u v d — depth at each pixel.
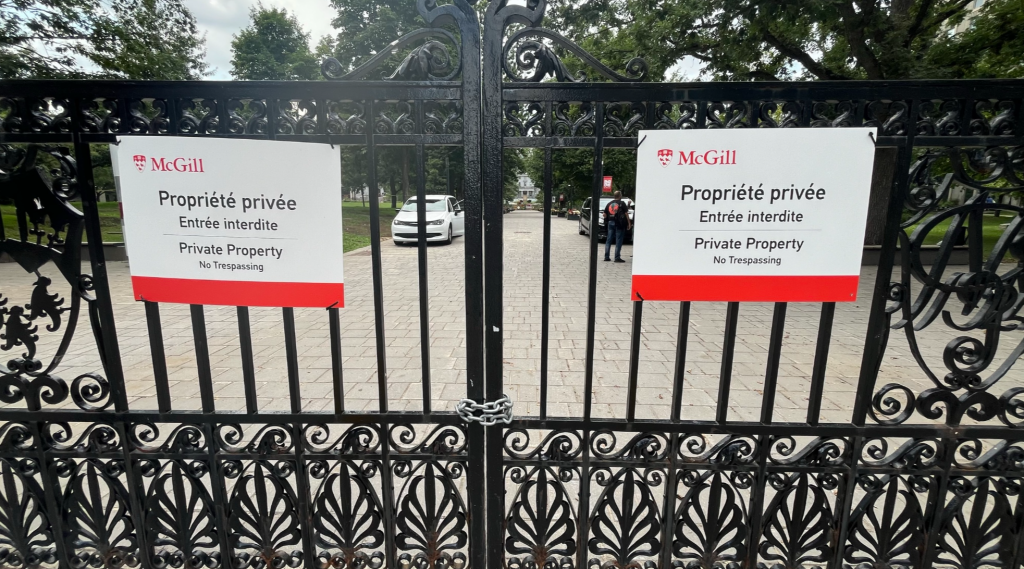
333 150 1.61
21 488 2.53
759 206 1.57
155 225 1.67
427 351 1.73
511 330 5.61
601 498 1.85
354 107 1.60
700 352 4.78
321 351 4.80
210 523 1.92
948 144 1.54
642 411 3.46
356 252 12.77
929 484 1.82
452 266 10.64
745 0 7.70
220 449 1.85
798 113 1.54
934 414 1.75
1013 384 4.09
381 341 1.73
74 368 4.36
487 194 1.61
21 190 1.65
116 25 10.83
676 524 1.88
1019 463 1.79
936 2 8.84
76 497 1.92
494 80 1.54
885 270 1.65
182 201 1.65
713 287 1.64
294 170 1.62
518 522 1.88
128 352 4.75
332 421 1.81
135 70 11.12
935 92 1.51
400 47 1.57
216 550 2.18
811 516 1.86
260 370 4.25
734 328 1.68
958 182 1.59
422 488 2.58
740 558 1.91
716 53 9.52
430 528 1.91
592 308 1.68
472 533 1.88
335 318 1.73
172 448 1.85
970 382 1.73
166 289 1.72
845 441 1.79
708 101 1.54
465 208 1.63
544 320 1.69
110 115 1.59
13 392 1.80
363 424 1.81
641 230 1.60
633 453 1.81
